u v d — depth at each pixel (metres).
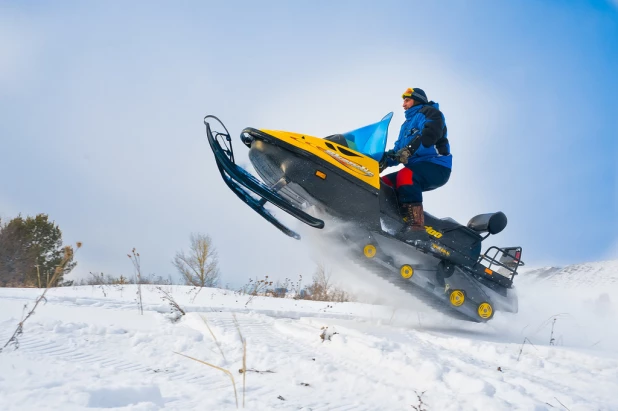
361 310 7.11
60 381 2.18
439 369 2.96
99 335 3.41
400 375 2.98
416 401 2.45
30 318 3.69
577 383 3.22
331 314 5.90
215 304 6.65
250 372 2.79
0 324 3.42
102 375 2.45
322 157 4.84
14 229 21.89
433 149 5.52
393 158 5.23
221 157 4.73
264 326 4.46
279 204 4.80
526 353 4.24
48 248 22.81
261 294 9.77
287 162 4.82
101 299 5.45
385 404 2.41
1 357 2.57
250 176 4.89
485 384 2.72
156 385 2.25
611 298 7.73
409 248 5.28
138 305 5.15
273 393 2.42
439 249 5.36
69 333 3.38
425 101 5.62
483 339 5.22
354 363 3.20
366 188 4.98
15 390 2.00
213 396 2.27
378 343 3.73
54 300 5.04
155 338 3.44
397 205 5.34
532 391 2.92
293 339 3.95
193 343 3.37
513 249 5.98
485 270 5.64
